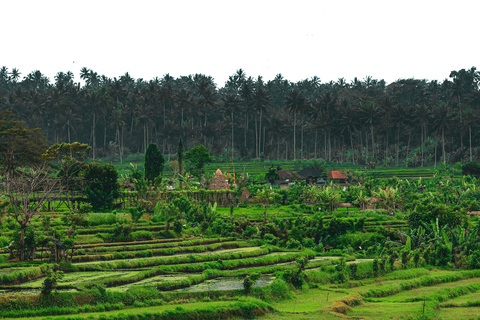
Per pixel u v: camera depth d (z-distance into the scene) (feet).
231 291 146.61
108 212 295.89
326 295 157.89
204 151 516.32
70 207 301.84
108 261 193.26
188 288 155.84
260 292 148.36
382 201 390.63
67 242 186.09
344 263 187.01
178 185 445.37
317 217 291.58
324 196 376.68
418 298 153.28
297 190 444.55
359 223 292.40
